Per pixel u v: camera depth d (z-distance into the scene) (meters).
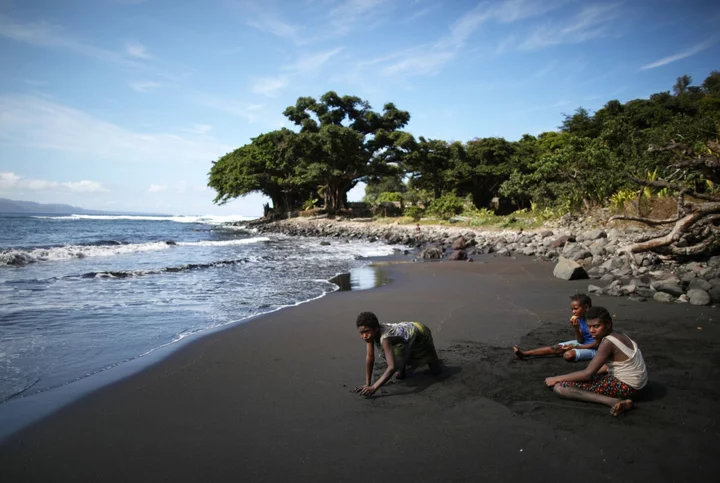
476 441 3.29
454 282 11.11
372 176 59.00
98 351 5.59
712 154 15.65
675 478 2.77
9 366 5.02
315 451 3.21
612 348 3.85
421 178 61.62
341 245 26.11
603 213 22.06
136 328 6.75
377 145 56.41
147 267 14.27
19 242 26.09
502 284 10.59
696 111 40.62
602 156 24.03
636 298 7.89
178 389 4.38
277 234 41.31
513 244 20.47
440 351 5.41
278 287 10.69
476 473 2.89
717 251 10.99
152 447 3.29
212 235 37.62
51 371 4.87
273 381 4.59
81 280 11.34
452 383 4.39
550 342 5.70
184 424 3.65
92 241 27.41
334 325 6.87
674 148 14.59
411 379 4.55
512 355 5.19
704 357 4.83
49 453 3.21
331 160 54.22
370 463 3.04
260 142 61.78
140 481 2.87
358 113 57.34
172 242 24.56
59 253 16.89
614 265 11.69
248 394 4.25
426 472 2.92
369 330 4.18
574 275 10.78
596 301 7.92
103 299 8.98
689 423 3.43
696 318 6.54
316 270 14.05
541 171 27.83
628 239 14.90
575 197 25.11
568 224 23.69
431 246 23.73
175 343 5.93
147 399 4.14
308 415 3.79
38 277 11.65
